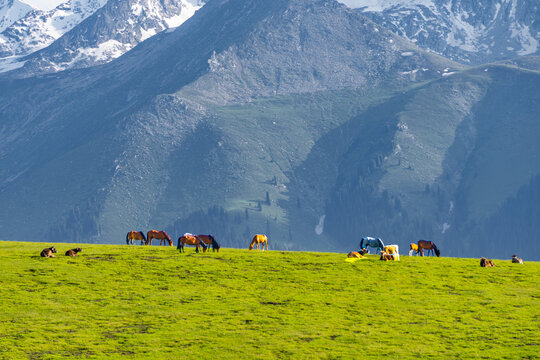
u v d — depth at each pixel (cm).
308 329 4016
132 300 4578
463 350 3638
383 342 3788
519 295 4822
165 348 3641
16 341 3691
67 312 4259
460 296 4800
